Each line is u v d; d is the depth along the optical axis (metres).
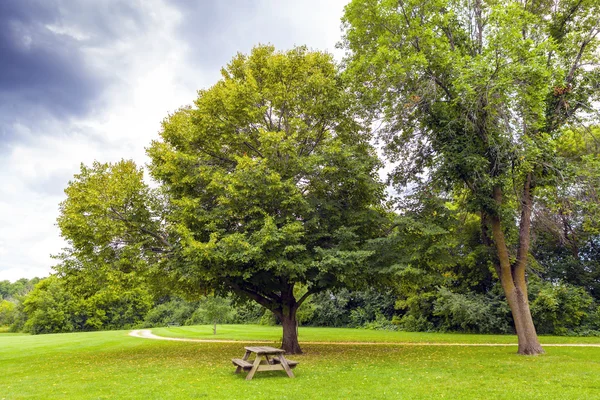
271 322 49.56
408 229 16.20
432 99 16.56
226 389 9.71
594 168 15.65
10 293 121.88
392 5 17.02
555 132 17.77
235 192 14.66
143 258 16.09
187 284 17.45
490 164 16.61
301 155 18.05
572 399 8.52
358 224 17.19
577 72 18.00
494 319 33.16
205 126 16.95
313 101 17.61
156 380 11.23
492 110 15.41
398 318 42.25
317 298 50.41
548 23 18.25
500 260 17.19
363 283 17.64
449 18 16.97
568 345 21.92
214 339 29.55
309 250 16.12
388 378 11.02
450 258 16.64
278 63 17.27
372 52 17.61
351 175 16.59
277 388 9.72
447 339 27.11
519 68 14.01
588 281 34.41
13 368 15.07
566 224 22.44
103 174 16.38
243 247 13.89
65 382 11.32
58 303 58.81
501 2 17.53
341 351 19.03
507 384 10.15
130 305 62.03
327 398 8.65
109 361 16.45
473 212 17.66
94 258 15.73
